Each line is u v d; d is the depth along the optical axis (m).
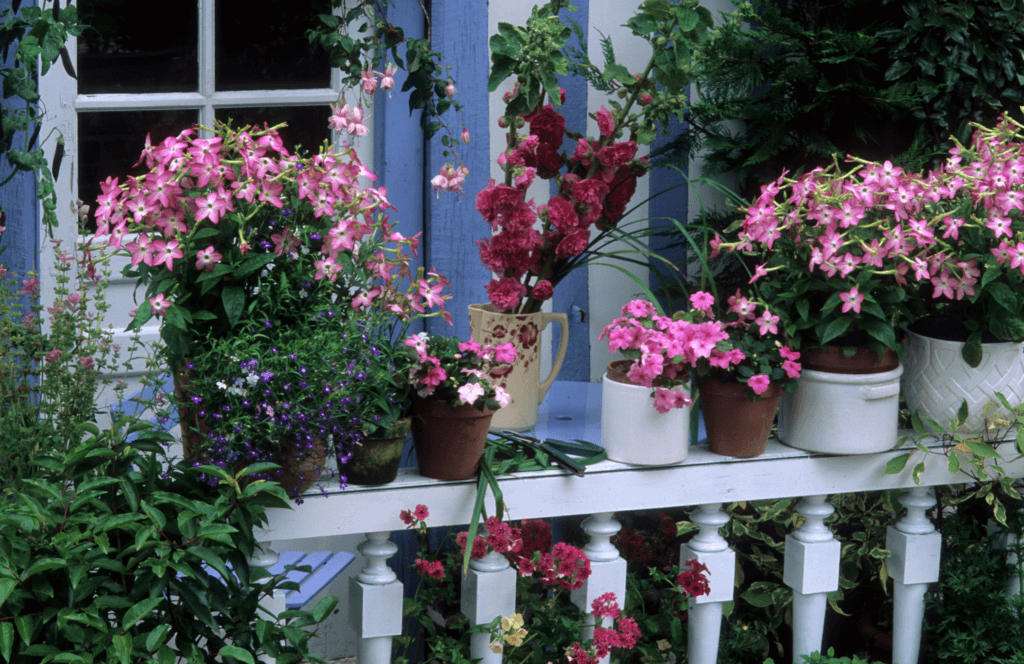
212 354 2.24
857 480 2.78
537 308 2.82
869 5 3.17
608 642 2.59
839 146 3.22
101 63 3.01
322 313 2.34
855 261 2.48
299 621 2.34
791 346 2.59
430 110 3.17
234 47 3.14
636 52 3.46
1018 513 3.02
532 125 2.74
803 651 2.87
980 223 2.55
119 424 2.21
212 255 2.20
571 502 2.59
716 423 2.66
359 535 3.44
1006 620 2.86
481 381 2.41
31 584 1.95
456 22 3.19
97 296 2.62
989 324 2.60
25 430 2.43
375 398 2.33
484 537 2.52
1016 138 3.11
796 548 2.82
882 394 2.64
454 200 3.26
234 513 2.17
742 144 3.24
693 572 2.68
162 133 3.11
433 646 2.86
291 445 2.29
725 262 3.47
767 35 3.18
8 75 2.58
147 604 1.95
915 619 2.93
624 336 2.51
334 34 3.04
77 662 1.91
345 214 2.37
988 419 2.72
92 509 2.14
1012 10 3.01
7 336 2.53
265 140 2.31
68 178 2.96
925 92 3.00
